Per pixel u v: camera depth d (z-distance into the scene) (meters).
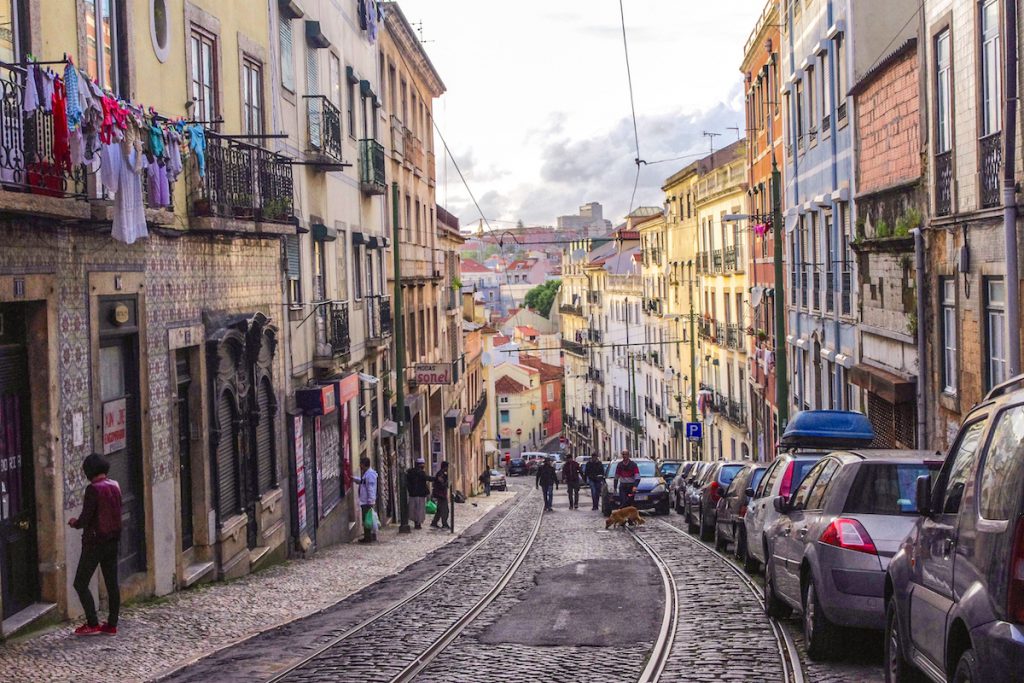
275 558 19.59
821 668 9.17
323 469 23.33
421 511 28.88
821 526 9.50
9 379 11.13
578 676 9.21
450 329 52.09
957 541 6.10
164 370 14.62
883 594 8.66
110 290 12.95
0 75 10.38
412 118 42.50
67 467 11.80
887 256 22.72
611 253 89.50
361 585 16.62
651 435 69.75
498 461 92.81
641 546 21.81
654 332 68.38
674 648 10.37
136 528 13.90
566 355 105.62
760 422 41.81
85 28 12.45
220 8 17.50
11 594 11.04
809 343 32.47
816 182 31.30
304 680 9.17
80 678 9.27
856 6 26.45
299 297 22.34
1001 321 16.41
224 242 17.20
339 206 26.66
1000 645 5.09
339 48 27.38
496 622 12.27
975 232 17.20
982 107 16.84
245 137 16.38
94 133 10.81
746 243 44.47
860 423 17.86
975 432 6.41
